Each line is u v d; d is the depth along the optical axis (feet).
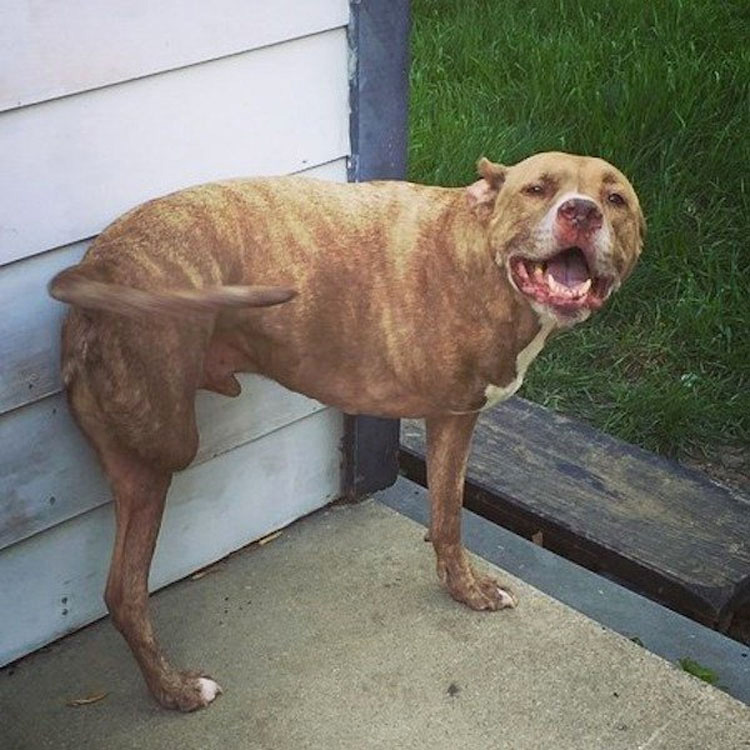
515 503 6.23
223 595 5.47
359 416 5.82
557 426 6.73
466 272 4.57
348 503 6.02
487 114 8.93
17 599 5.05
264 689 4.99
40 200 4.58
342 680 5.04
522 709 4.92
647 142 8.58
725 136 8.54
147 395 4.41
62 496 5.01
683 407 7.01
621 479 6.38
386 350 4.71
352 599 5.44
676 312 7.57
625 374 7.43
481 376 4.72
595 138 8.58
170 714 4.89
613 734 4.83
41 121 4.49
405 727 4.85
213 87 4.91
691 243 7.97
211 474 5.47
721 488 6.34
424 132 8.47
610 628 5.52
